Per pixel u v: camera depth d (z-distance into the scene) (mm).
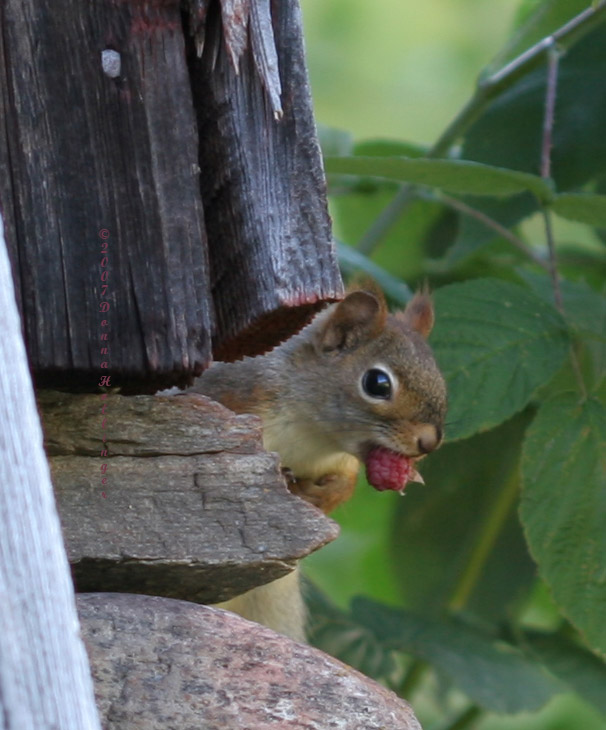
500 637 4875
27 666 4273
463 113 4859
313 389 4805
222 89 4656
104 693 4613
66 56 4641
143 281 4641
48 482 4566
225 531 4641
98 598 4625
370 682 4625
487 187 4758
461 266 4910
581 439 4754
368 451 4809
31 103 4637
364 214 4949
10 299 4570
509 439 4879
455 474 4891
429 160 4738
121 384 4652
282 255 4645
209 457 4645
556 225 4996
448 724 4891
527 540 4750
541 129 4863
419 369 4805
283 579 4789
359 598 4855
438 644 4828
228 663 4617
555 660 4855
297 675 4621
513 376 4758
